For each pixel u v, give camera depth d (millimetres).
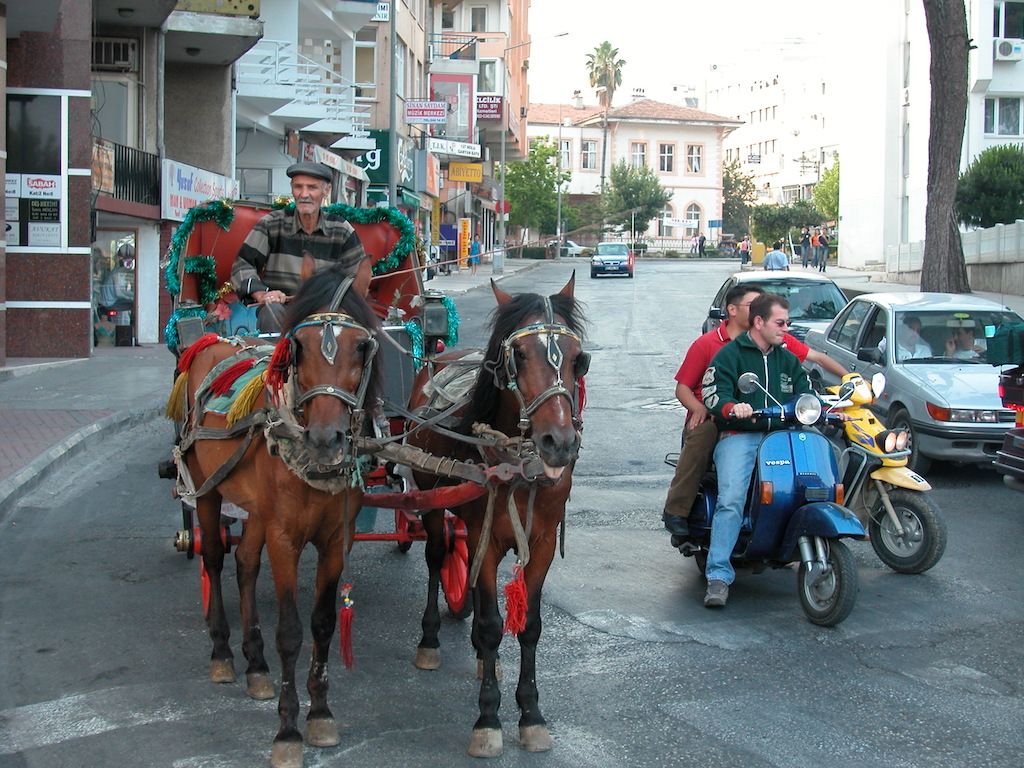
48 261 19844
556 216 71062
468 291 39906
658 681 6352
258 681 6027
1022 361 9695
